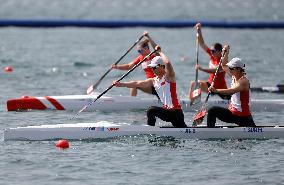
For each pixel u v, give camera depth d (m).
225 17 176.75
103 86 86.56
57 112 69.56
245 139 57.50
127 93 82.12
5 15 175.12
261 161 51.06
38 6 191.75
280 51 124.06
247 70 101.31
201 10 190.25
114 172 48.00
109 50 123.12
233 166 49.78
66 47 125.44
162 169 48.88
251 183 46.00
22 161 50.19
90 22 156.75
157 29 154.38
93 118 67.00
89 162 50.22
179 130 57.53
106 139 57.00
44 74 94.75
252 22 159.62
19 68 99.44
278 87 83.69
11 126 62.00
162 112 57.47
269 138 57.78
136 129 57.62
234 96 57.69
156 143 55.81
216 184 45.72
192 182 46.06
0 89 82.12
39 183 45.34
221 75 71.44
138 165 49.72
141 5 197.50
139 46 70.75
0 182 45.41
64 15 177.50
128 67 72.25
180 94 80.38
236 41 137.62
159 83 57.94
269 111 73.00
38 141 56.19
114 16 176.12
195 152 53.34
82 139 56.97
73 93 80.88
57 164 49.59
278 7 198.75
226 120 57.84
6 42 130.00
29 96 77.88
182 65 106.06
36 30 150.25
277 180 46.62
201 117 59.31
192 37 142.62
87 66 104.12
